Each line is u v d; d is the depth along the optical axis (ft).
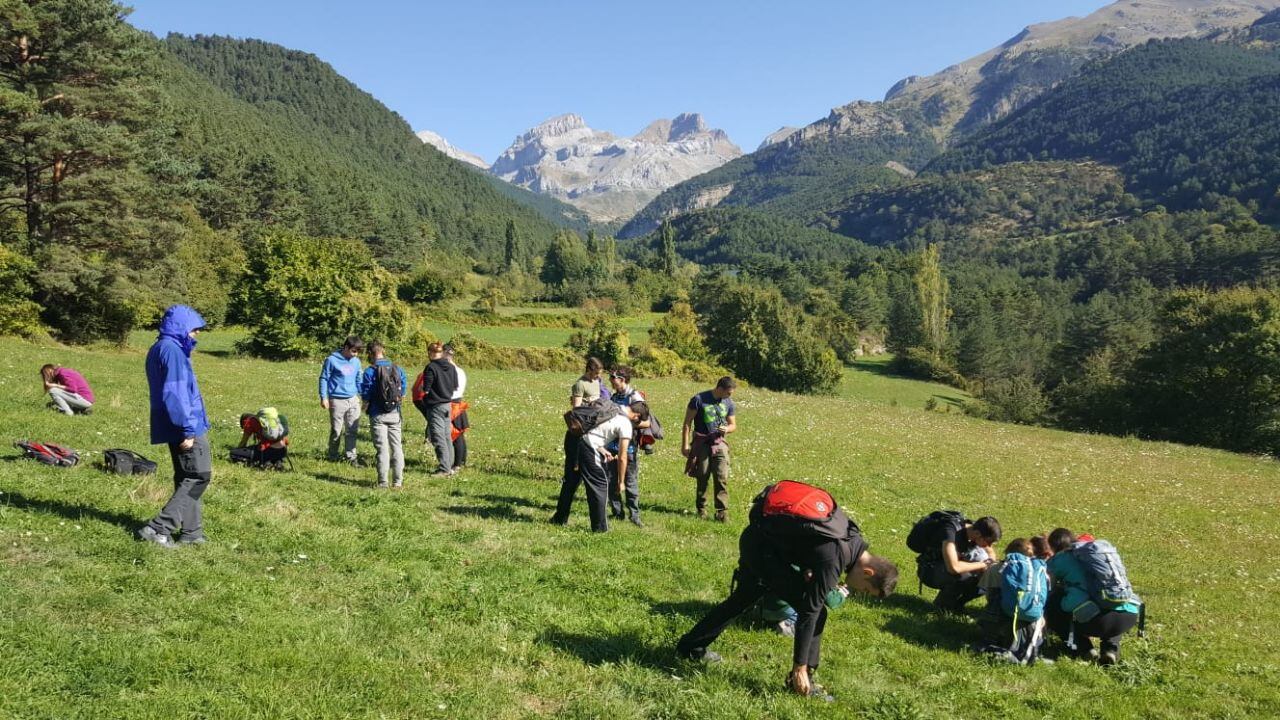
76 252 110.22
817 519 17.69
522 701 16.51
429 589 22.16
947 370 332.60
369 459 43.37
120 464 31.19
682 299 449.06
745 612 24.13
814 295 470.39
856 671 21.17
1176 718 20.77
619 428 32.24
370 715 14.57
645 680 18.22
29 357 71.36
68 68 112.88
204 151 367.66
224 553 22.38
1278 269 495.82
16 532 20.76
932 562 29.63
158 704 13.75
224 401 60.39
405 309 133.80
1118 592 25.21
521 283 509.76
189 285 178.40
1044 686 22.35
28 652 14.62
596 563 27.25
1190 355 160.66
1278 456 132.05
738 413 99.35
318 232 433.89
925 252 384.47
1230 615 34.06
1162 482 79.25
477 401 82.17
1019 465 81.46
